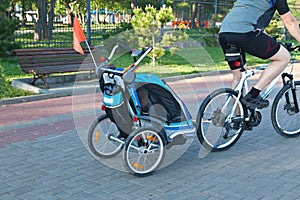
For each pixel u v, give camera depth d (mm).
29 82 9711
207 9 20609
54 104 7996
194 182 4215
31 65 9414
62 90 8984
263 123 6449
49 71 9391
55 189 4035
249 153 5086
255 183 4184
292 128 5742
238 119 5082
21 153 5078
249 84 5395
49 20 18109
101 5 32188
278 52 4801
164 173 4449
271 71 4891
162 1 15414
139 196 3883
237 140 5266
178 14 20047
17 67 11961
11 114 7152
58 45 15570
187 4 20203
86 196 3881
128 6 30312
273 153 5090
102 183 4188
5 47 12289
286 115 5680
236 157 4941
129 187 4090
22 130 6129
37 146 5355
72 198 3834
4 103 7898
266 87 5250
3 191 3977
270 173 4449
